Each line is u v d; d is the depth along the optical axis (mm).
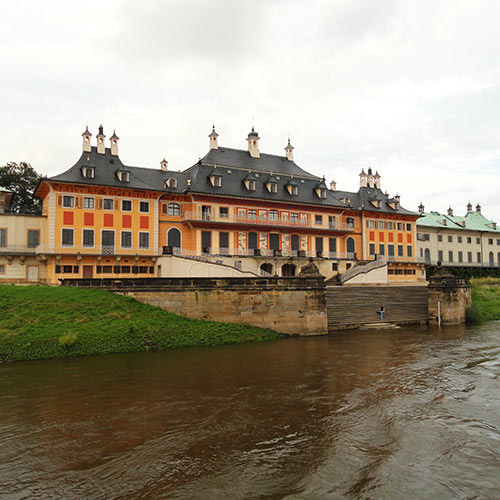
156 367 21594
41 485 10266
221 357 24016
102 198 46656
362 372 20703
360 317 37219
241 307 31516
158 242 49375
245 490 10031
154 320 28891
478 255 81375
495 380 19281
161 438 12914
